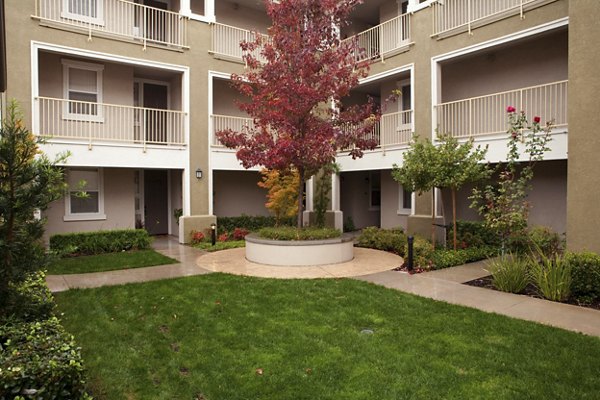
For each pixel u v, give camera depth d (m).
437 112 11.86
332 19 9.46
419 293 6.71
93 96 12.60
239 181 16.09
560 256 7.28
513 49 11.38
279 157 8.75
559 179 10.58
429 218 11.67
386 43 14.94
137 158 12.11
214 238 12.21
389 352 4.40
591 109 6.75
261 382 3.83
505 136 10.01
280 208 13.24
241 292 6.80
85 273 8.46
